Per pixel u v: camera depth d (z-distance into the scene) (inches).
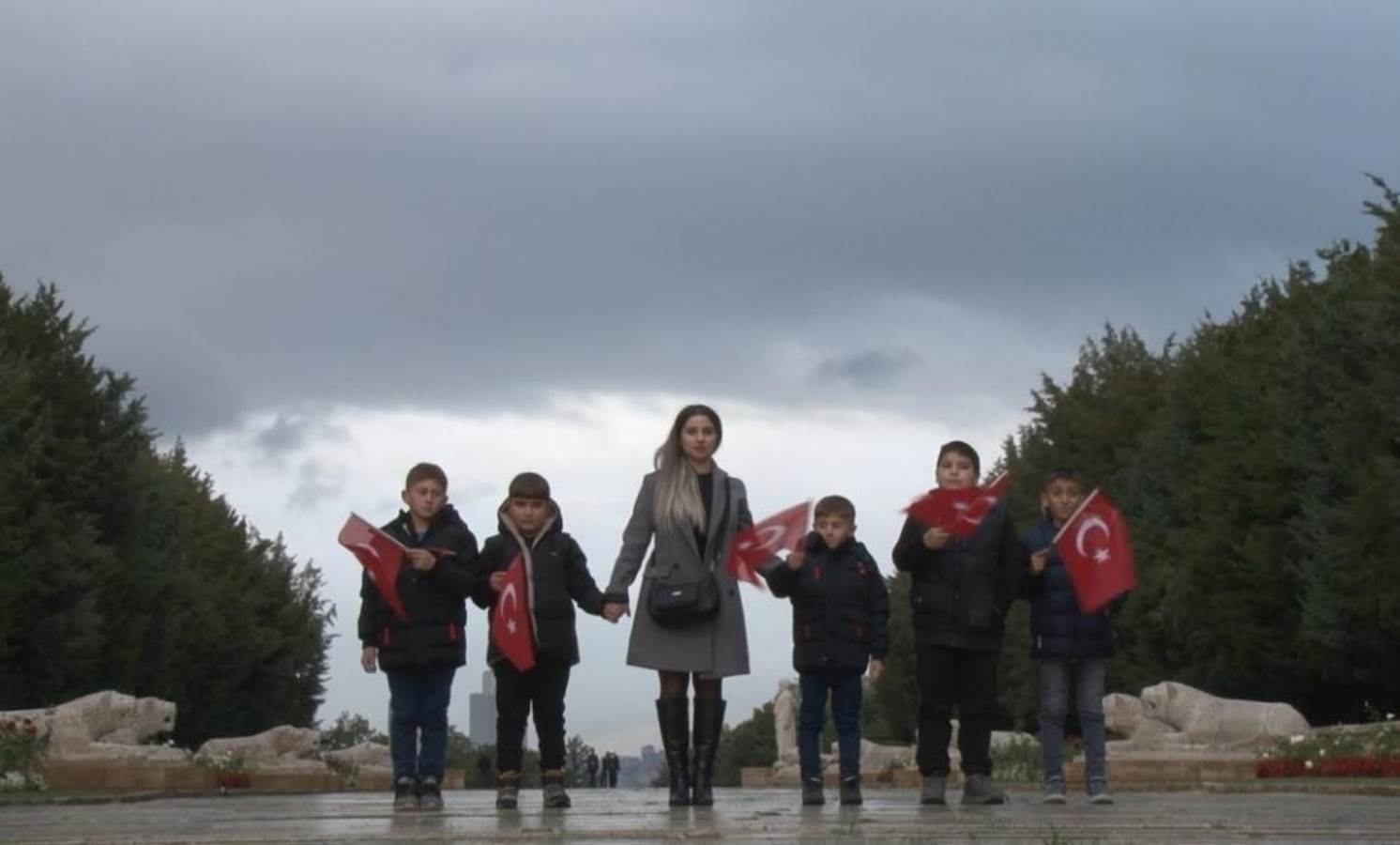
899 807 485.4
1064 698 499.8
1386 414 1502.2
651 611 492.7
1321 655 1611.7
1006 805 498.3
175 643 2223.2
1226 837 321.1
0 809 613.3
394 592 515.5
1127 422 2372.0
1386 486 1462.8
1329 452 1590.8
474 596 530.9
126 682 2092.8
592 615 528.1
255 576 2834.6
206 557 2677.2
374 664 530.3
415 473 526.6
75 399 2059.5
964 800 502.3
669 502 493.4
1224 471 1774.1
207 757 1188.5
